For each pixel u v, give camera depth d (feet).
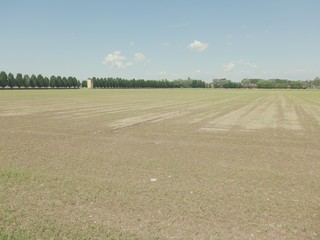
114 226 18.29
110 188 24.88
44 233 17.33
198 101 153.69
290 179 27.94
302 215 20.10
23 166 31.48
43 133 53.36
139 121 71.26
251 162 34.32
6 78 352.90
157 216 19.69
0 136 50.03
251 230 17.98
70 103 131.03
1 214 19.72
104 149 40.57
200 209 20.80
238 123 69.67
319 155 38.19
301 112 97.71
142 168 31.27
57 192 23.82
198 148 41.93
